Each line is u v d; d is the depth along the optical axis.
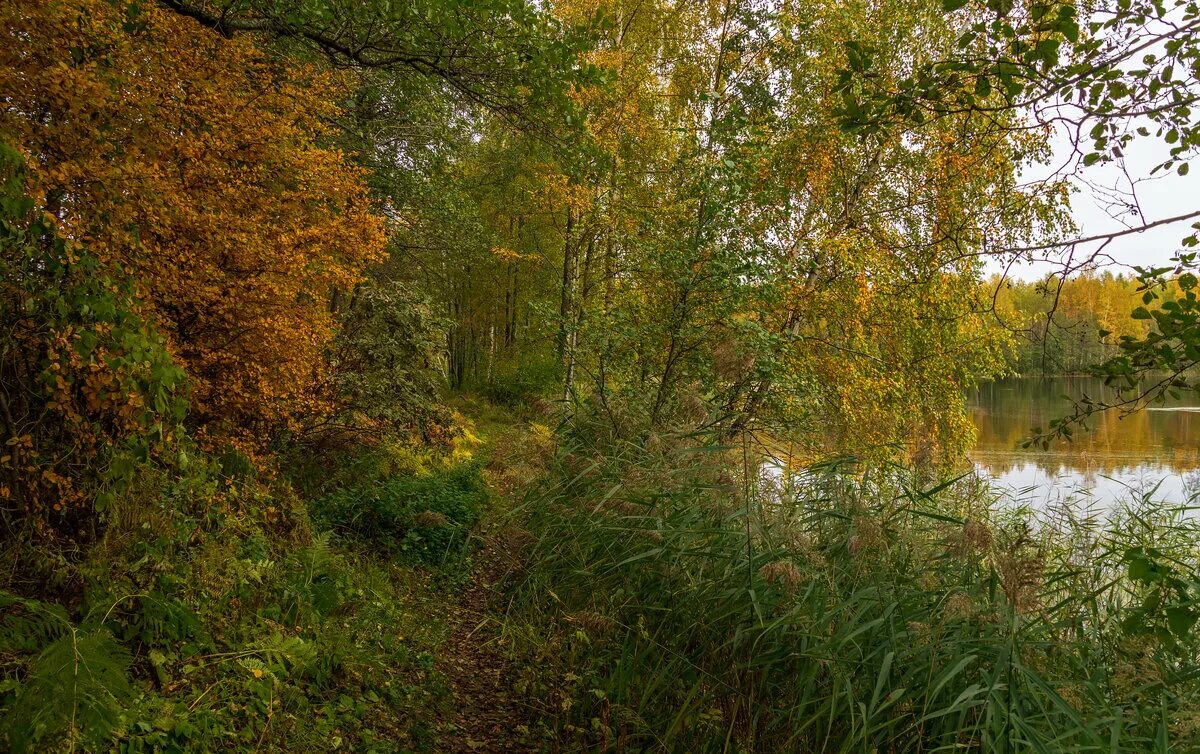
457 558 6.85
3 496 2.89
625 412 7.34
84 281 2.95
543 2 5.74
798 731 3.62
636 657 4.41
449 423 8.77
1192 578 3.32
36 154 3.42
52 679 2.38
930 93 3.04
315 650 3.80
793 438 7.24
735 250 7.70
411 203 12.33
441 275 20.22
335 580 4.87
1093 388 25.20
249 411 5.34
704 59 12.80
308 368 5.62
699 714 3.90
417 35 5.33
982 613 3.80
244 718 3.22
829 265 9.98
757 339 7.38
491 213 23.06
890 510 4.74
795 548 4.39
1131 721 3.47
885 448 7.36
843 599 4.14
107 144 3.72
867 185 10.47
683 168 8.53
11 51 3.42
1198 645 3.97
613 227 10.35
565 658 4.79
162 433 3.47
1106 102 2.96
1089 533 5.58
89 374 3.09
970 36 2.88
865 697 3.75
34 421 3.18
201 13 4.97
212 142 4.69
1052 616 4.13
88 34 3.73
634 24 13.84
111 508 3.31
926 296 9.38
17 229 2.70
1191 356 2.92
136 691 2.86
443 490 7.88
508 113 6.16
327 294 5.99
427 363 8.66
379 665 4.24
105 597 3.13
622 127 12.46
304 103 5.52
